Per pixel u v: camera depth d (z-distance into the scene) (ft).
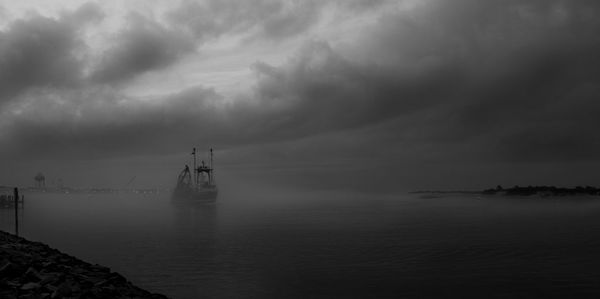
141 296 54.85
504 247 220.23
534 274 147.23
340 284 128.77
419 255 190.80
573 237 272.72
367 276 140.87
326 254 192.44
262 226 357.61
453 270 153.58
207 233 294.25
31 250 83.87
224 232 302.66
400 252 200.23
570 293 122.21
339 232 303.89
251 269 151.02
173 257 178.60
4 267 52.85
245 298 110.63
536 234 291.58
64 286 47.16
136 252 193.47
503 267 161.17
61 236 263.70
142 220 436.76
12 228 313.32
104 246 215.10
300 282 130.41
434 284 130.62
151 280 131.03
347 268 155.74
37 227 325.01
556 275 145.89
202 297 110.42
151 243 230.68
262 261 169.68
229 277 136.26
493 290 125.08
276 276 138.41
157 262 165.58
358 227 348.38
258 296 112.78
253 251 200.34
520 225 371.15
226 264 161.68
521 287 128.36
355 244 230.07
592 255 193.47
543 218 470.39
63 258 81.30
